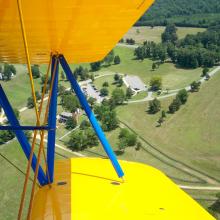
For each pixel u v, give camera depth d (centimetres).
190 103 12069
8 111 1078
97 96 14288
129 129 10612
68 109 11819
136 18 819
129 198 999
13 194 6825
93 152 9462
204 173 8444
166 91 13838
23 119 11581
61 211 902
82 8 761
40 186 1104
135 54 18612
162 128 10725
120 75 16425
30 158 936
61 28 845
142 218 894
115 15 796
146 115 11562
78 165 1262
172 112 11569
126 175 1187
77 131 10206
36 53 1055
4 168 7775
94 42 952
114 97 12506
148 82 15338
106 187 1066
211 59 16300
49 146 1093
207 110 11575
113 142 9825
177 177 8250
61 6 750
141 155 9194
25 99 13312
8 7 743
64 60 1068
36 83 14912
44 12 765
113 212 909
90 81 15812
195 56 16462
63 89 13662
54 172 1201
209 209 6994
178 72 16188
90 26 839
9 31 857
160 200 1012
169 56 17538
